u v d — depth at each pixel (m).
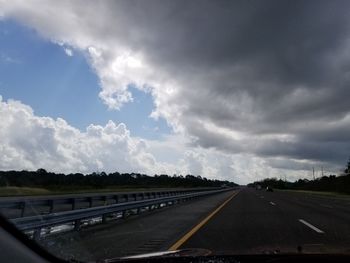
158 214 24.58
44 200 17.41
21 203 15.99
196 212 26.16
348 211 26.62
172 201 36.25
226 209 28.84
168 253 6.41
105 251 11.25
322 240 13.12
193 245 12.26
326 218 21.23
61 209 22.33
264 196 58.94
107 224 18.47
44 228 14.08
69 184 66.12
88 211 16.52
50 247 11.21
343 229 16.22
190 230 16.14
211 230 16.09
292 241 12.92
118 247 11.98
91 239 13.73
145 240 13.48
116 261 6.01
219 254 6.07
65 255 9.94
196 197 50.44
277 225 17.81
